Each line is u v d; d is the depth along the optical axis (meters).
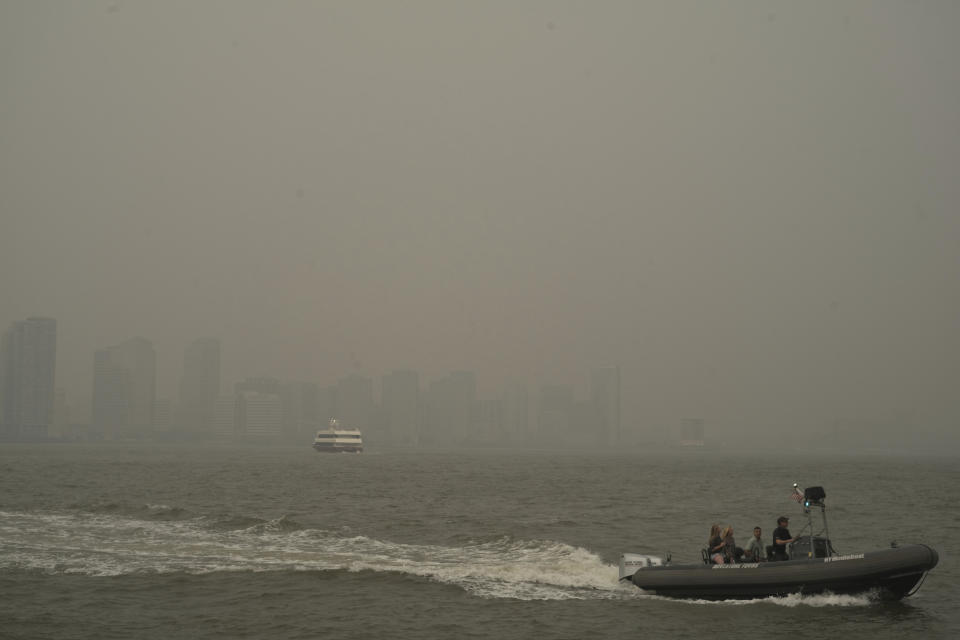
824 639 26.36
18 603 29.58
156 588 31.97
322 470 139.00
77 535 44.31
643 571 31.44
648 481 116.19
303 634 26.56
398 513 61.06
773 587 29.97
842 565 29.48
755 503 74.81
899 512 66.56
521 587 32.44
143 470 128.50
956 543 46.94
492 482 108.19
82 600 30.12
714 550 32.16
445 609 29.34
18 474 109.44
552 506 69.44
